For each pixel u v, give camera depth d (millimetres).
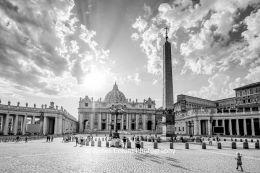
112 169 13906
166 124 41906
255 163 17047
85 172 12930
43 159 18328
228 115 71312
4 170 13117
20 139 49156
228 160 18516
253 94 78938
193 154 22625
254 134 64688
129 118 144625
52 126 96562
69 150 26812
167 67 42656
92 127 139875
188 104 103625
